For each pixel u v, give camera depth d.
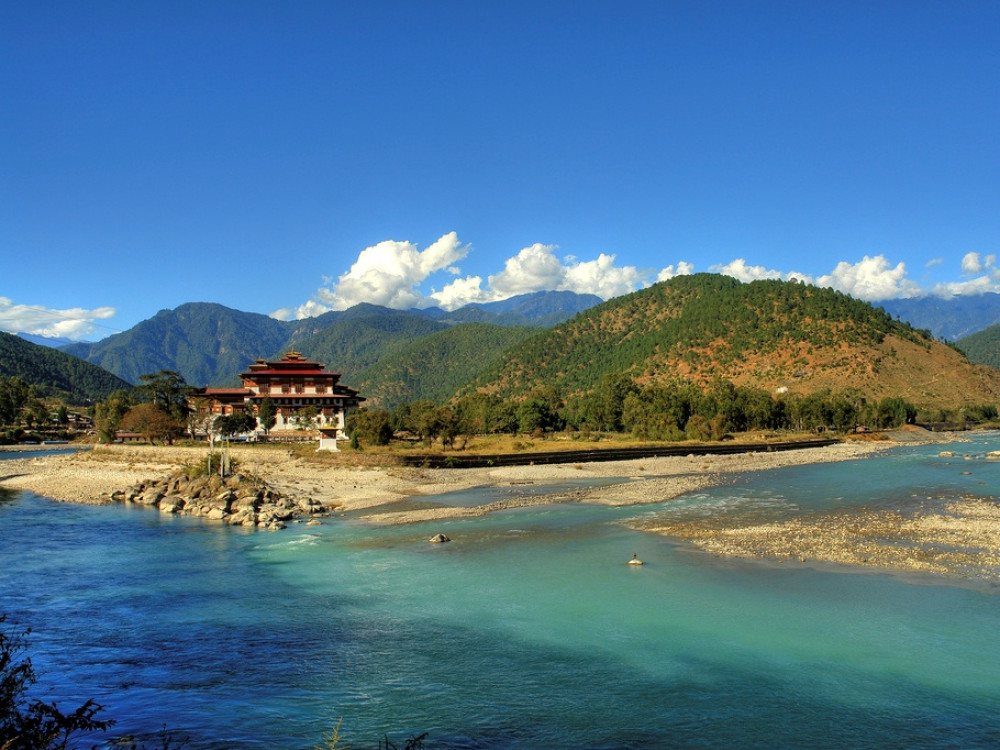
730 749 17.97
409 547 41.78
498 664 23.77
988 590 31.09
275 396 140.12
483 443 116.38
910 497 60.41
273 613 29.53
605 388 164.12
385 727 19.39
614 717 19.84
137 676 23.12
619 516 52.09
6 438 163.62
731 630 26.66
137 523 52.81
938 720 19.48
